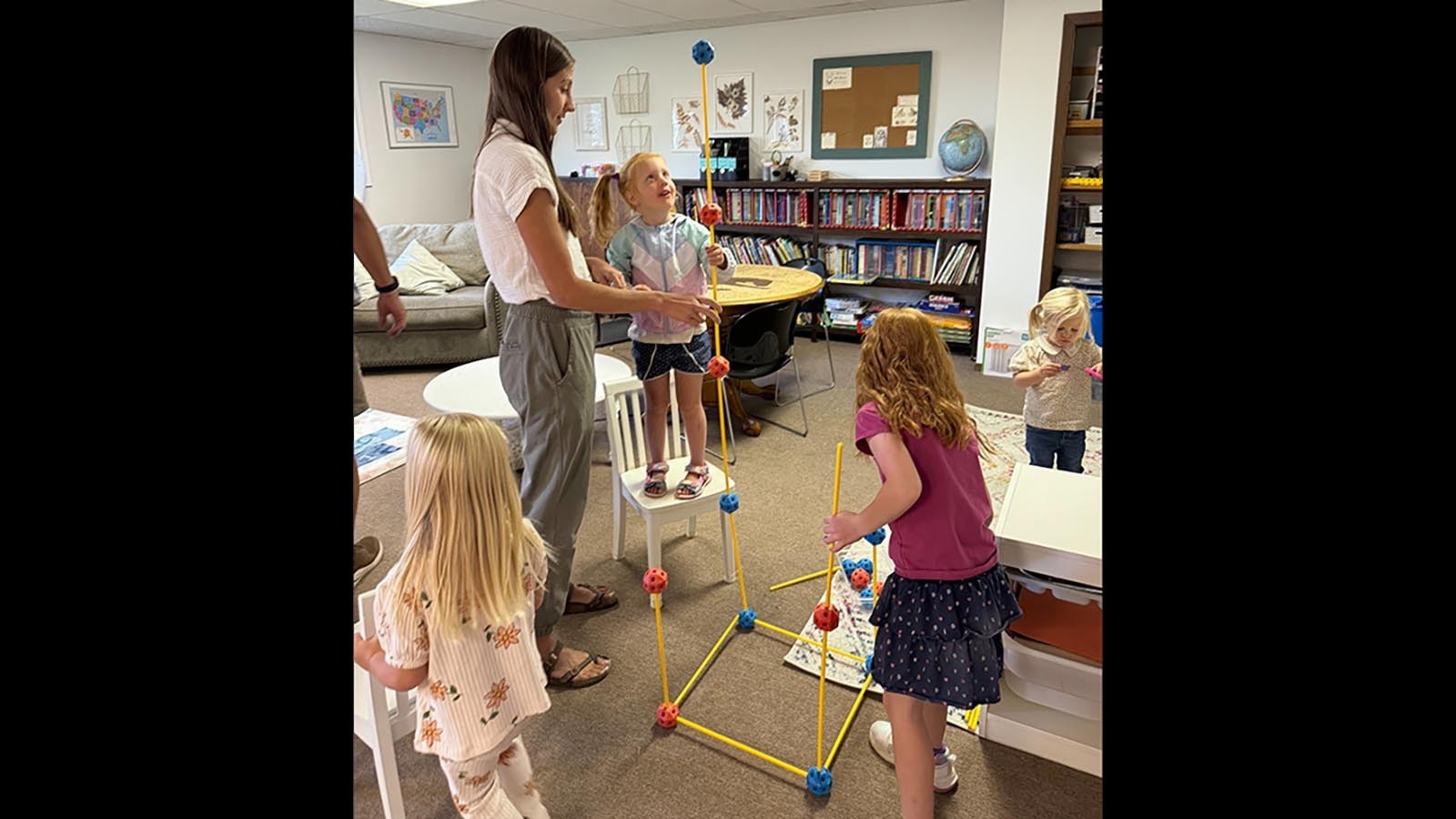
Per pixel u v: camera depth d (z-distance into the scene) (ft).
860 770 5.84
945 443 4.68
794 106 18.45
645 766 5.89
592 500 10.46
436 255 17.93
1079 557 5.35
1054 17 13.91
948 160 16.55
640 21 17.62
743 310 12.51
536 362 5.89
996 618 4.70
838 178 18.31
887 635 4.82
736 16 17.20
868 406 4.73
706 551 9.07
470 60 21.53
